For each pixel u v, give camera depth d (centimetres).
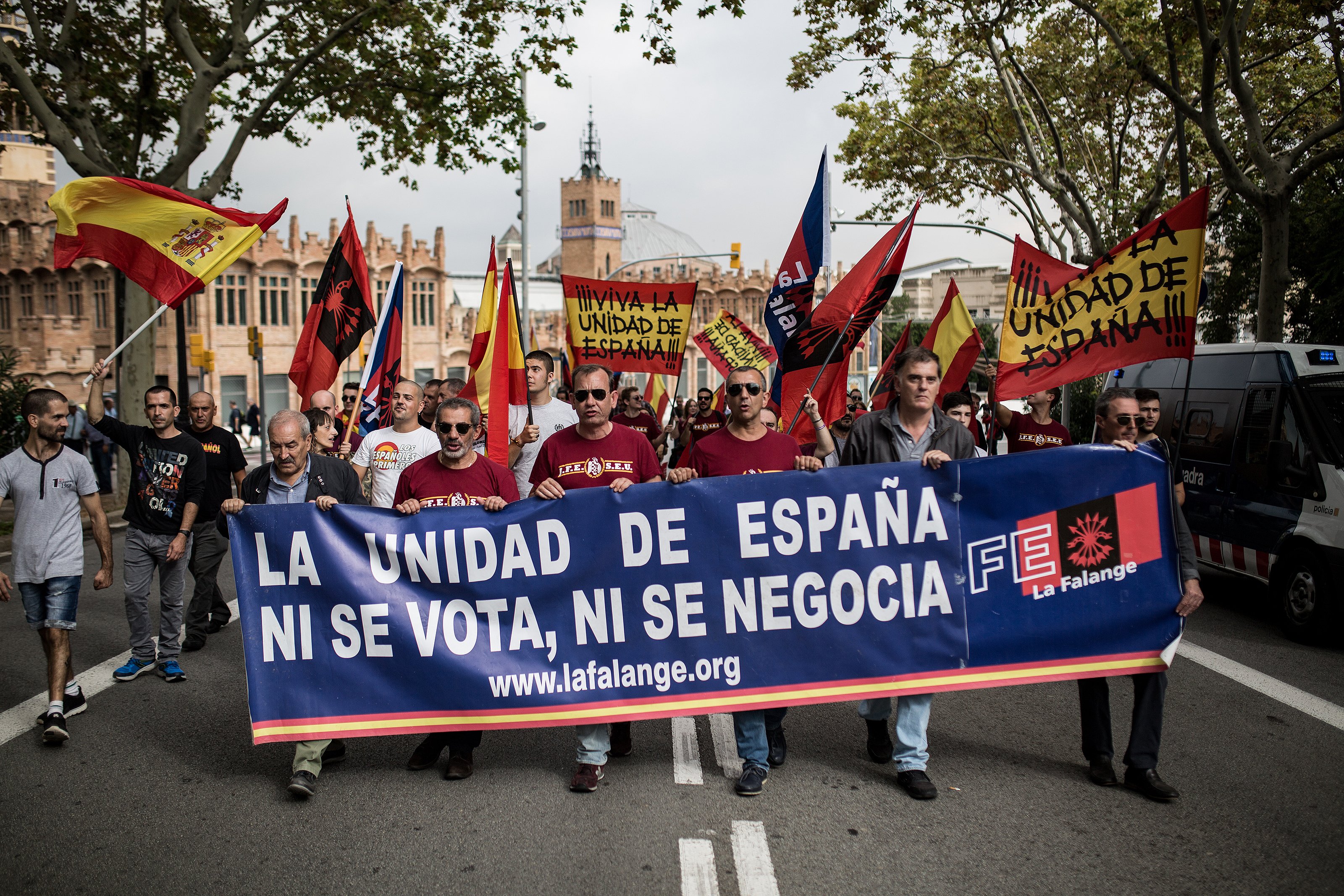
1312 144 1312
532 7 1828
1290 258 1577
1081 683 505
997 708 633
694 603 500
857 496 500
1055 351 582
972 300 10025
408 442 693
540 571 500
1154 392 621
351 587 498
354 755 554
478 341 710
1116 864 411
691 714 496
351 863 417
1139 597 496
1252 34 1510
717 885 396
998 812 465
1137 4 1391
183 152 1659
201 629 782
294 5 1786
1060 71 2139
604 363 1018
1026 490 498
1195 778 509
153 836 445
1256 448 902
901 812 466
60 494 588
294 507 499
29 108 1830
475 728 497
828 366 723
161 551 689
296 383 906
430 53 1841
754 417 520
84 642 806
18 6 1758
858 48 1612
